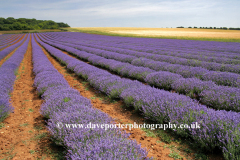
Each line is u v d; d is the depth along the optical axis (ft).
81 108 12.23
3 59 50.34
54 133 9.96
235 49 57.31
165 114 11.87
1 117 13.03
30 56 61.41
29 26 372.17
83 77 28.50
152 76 22.35
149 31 230.68
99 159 6.25
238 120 9.34
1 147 9.88
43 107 13.71
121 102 17.72
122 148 7.17
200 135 9.13
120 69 30.78
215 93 15.30
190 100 13.39
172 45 80.18
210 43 87.81
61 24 461.78
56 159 8.93
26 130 12.07
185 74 24.79
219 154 8.82
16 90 22.45
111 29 290.76
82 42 107.65
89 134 8.60
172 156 9.00
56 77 22.77
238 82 18.28
